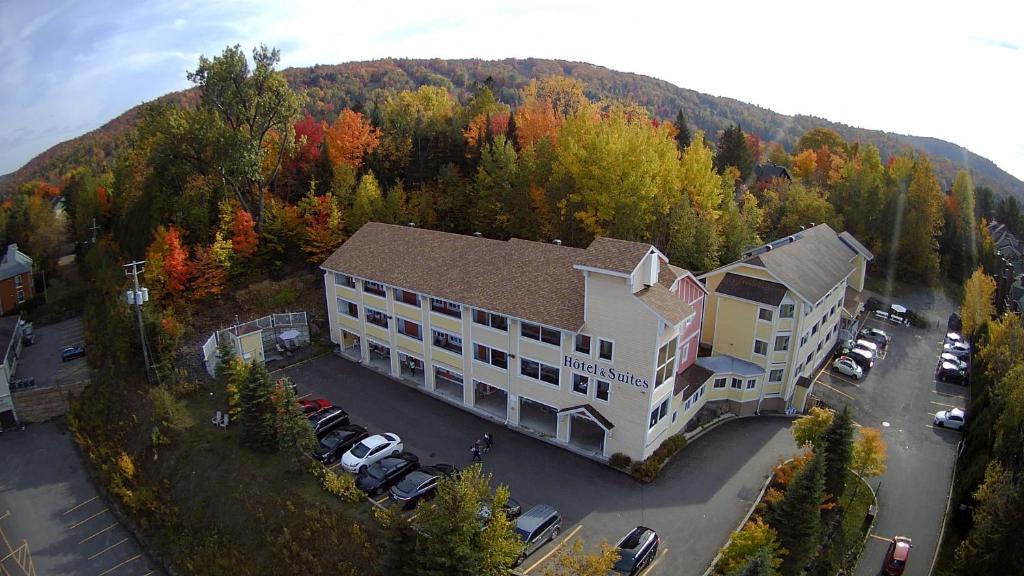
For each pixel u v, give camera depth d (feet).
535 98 480.23
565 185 189.06
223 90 190.08
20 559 123.54
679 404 130.52
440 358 146.10
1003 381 132.16
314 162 230.07
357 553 96.78
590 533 101.45
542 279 131.64
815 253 172.55
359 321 164.86
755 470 122.72
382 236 169.37
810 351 161.58
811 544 91.86
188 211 194.80
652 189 182.19
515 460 121.80
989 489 100.99
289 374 159.53
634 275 109.81
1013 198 399.03
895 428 149.28
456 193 215.10
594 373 119.85
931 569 103.40
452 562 76.48
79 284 272.72
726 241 201.98
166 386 151.74
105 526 132.67
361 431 127.65
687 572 93.97
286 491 111.55
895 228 267.59
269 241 200.75
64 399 179.73
